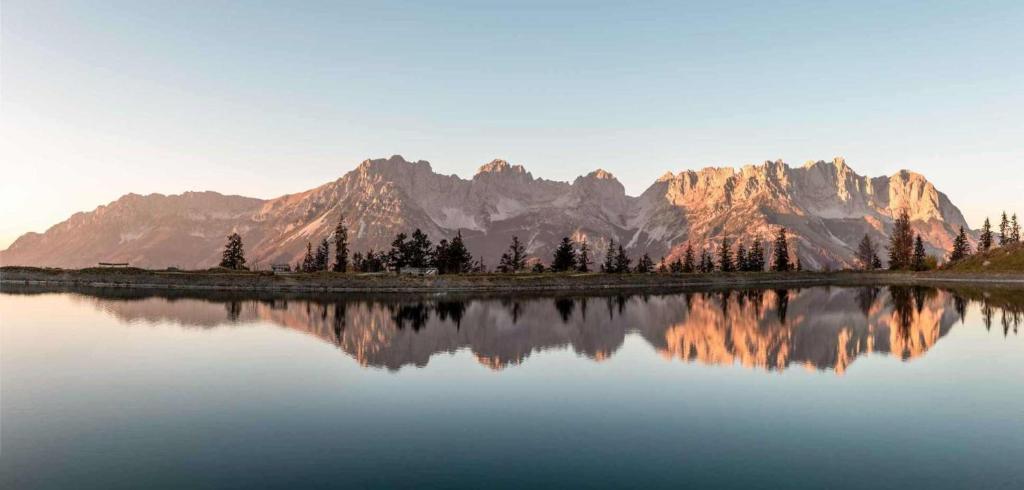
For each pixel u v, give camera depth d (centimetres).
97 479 1878
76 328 5584
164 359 3966
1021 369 3738
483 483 1848
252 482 1853
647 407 2777
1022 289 13825
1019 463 2044
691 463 2039
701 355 4231
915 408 2773
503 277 13088
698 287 15288
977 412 2706
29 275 14150
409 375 3481
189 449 2162
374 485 1830
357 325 5950
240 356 4091
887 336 5322
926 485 1850
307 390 3088
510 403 2838
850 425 2497
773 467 2005
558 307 8350
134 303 8531
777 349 4534
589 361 3972
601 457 2097
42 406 2750
